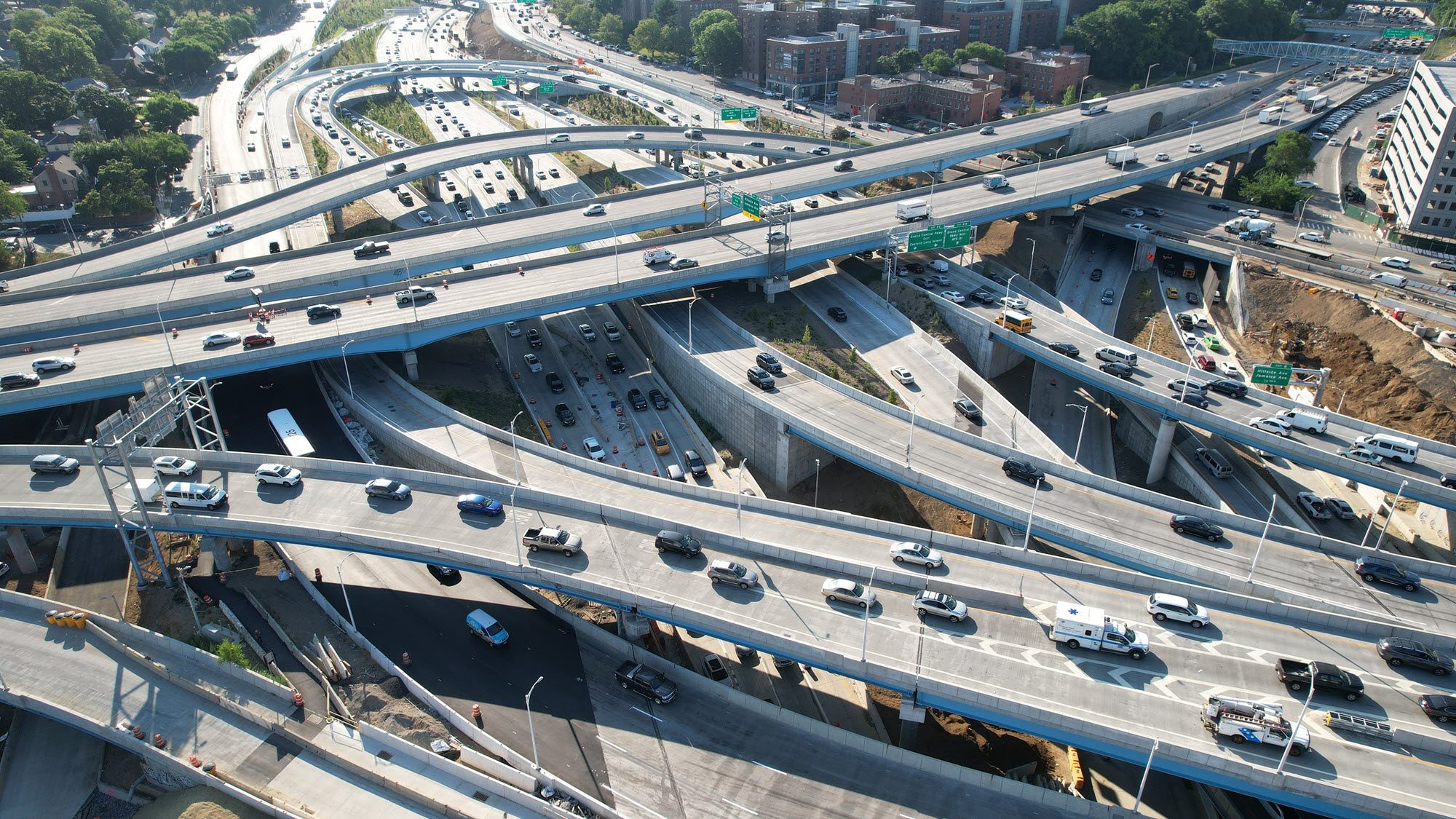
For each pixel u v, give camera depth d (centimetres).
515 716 7438
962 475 9794
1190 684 6556
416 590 9031
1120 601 7450
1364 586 8100
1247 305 15250
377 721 7331
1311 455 10106
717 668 8238
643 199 17088
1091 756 8019
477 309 12444
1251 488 11556
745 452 12106
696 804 6588
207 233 15650
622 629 8294
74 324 11994
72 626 8144
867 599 7094
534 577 7888
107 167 19388
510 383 13388
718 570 7675
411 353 12600
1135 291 16825
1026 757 7881
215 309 12838
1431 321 13450
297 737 7050
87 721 7150
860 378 12562
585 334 14575
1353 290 14650
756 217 14288
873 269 15988
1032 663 6756
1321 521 10894
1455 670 6600
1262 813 7144
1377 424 12100
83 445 11550
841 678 8588
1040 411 13675
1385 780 5753
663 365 13850
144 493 9012
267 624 8488
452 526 8594
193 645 8212
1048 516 9119
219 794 6731
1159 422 12200
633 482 9762
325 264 14112
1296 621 7219
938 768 6700
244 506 8912
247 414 12225
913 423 10731
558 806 6500
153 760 6988
